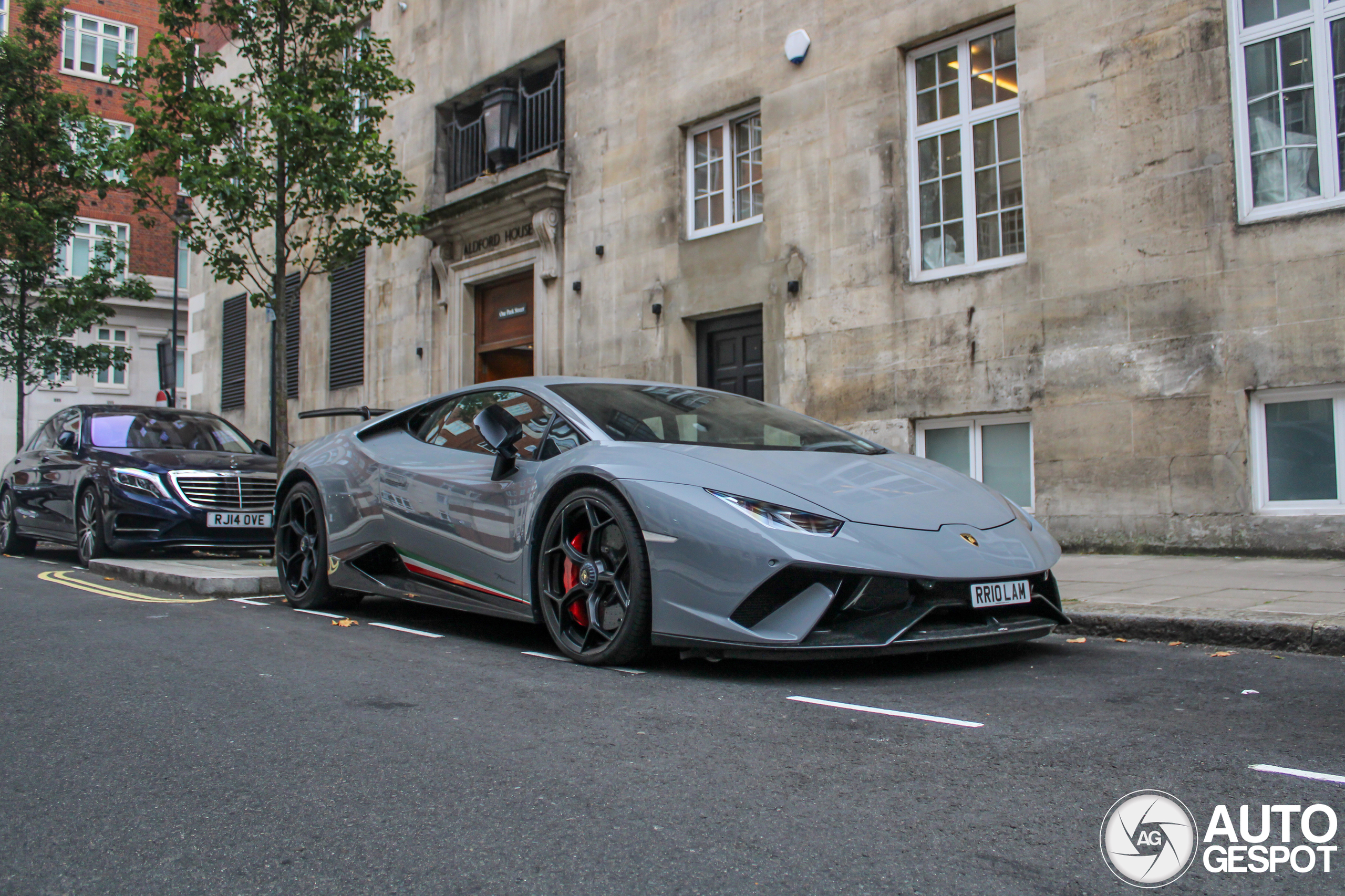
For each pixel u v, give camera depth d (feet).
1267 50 22.57
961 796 7.16
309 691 10.82
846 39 30.40
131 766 8.20
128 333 90.07
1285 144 22.30
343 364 53.26
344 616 16.99
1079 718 9.30
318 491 17.46
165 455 27.22
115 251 51.13
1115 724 9.07
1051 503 25.30
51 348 48.88
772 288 32.12
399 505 15.48
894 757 8.15
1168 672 11.51
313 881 5.90
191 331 69.36
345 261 31.81
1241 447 22.25
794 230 31.55
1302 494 21.85
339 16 32.30
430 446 15.81
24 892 5.81
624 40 37.76
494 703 10.14
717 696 10.39
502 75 43.80
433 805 7.14
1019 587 11.59
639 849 6.27
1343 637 12.17
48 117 47.14
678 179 35.47
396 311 49.39
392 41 50.26
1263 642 12.80
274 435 29.45
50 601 18.81
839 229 30.37
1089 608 14.65
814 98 31.19
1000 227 27.43
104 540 25.72
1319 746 8.26
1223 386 22.54
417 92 48.57
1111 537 24.17
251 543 26.48
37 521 29.89
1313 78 22.02
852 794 7.23
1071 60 25.27
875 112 29.60
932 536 11.30
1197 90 23.21
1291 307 21.62
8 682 11.42
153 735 9.10
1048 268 25.55
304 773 7.93
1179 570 19.97
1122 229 24.27
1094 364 24.62
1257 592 15.89
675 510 11.28
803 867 5.96
